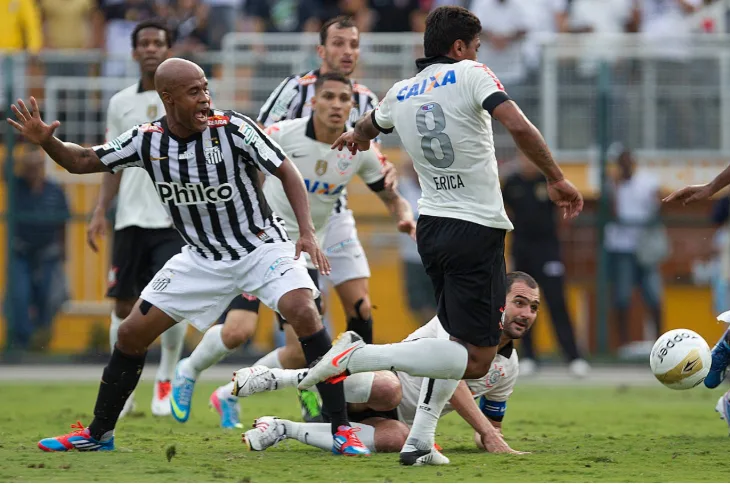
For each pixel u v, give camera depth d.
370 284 54.44
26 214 55.09
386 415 22.78
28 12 57.53
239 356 54.97
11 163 54.97
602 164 55.53
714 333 55.16
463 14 20.14
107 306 55.44
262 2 60.88
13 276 55.09
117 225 31.56
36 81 54.59
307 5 60.50
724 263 50.50
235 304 27.62
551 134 55.72
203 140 20.83
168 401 31.28
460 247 19.70
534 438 26.02
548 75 55.75
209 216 21.19
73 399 37.84
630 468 19.91
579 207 19.33
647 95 55.66
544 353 55.62
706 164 55.59
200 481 17.62
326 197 28.34
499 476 18.59
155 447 22.94
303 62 54.78
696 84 55.69
